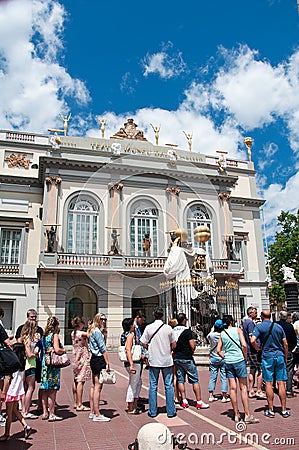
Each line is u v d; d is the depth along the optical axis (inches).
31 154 1047.6
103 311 902.4
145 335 272.2
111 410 290.7
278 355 267.4
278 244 1382.9
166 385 267.1
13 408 225.5
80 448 206.7
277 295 1386.6
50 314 890.1
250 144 1338.6
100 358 266.4
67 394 369.1
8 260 965.8
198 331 522.3
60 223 947.3
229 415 267.6
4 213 986.1
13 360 212.8
